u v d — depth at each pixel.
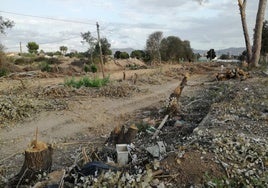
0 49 31.14
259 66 25.56
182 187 5.26
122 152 6.87
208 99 14.81
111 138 8.91
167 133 9.51
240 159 5.95
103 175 5.43
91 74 32.34
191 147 6.38
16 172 7.74
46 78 26.33
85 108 14.50
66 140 10.36
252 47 26.16
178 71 35.09
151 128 10.03
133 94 18.42
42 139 10.42
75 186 5.46
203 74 33.53
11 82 21.67
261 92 13.21
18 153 9.09
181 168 5.64
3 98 13.67
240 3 26.56
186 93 18.45
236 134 7.36
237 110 10.23
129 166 6.21
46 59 43.78
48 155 6.70
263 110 10.23
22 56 47.28
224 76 22.53
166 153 6.50
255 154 6.09
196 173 5.51
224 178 5.38
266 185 5.23
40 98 16.09
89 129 11.65
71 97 16.61
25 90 18.00
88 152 7.86
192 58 65.12
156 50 57.56
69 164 7.91
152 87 22.09
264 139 7.26
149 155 6.77
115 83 21.25
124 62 48.06
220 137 6.94
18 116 12.50
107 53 44.62
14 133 10.94
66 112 13.72
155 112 13.54
